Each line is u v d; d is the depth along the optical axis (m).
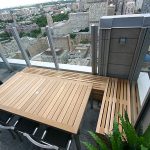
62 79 2.46
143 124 1.54
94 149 1.22
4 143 2.29
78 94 2.07
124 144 1.29
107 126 1.77
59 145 1.70
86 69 3.04
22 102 2.04
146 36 2.00
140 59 2.26
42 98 2.08
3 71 4.17
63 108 1.86
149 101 1.40
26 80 2.54
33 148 2.15
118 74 2.64
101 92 2.42
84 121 2.49
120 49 2.29
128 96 2.21
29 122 2.04
